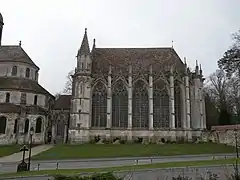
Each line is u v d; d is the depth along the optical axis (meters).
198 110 66.25
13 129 60.28
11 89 66.50
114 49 75.94
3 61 72.44
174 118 63.44
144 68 69.50
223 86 85.00
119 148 50.94
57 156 41.56
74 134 60.94
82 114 62.09
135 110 64.62
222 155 42.53
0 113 59.88
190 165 27.53
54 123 69.50
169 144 58.28
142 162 35.28
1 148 52.00
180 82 66.69
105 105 64.69
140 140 61.91
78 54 66.12
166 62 71.69
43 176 22.36
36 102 70.56
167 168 25.66
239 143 53.00
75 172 23.69
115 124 63.81
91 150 48.25
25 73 73.19
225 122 71.00
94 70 68.69
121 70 67.81
